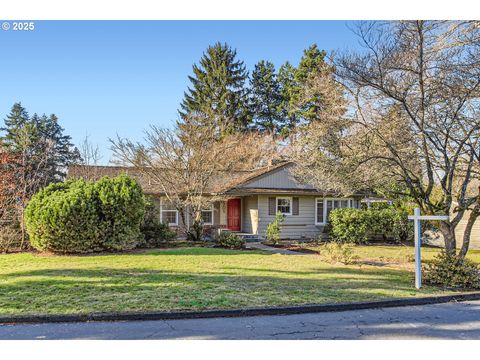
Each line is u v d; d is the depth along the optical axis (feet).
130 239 50.67
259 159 101.40
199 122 64.95
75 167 81.41
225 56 147.23
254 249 57.52
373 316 23.11
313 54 131.95
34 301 23.98
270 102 155.43
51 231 46.93
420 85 32.58
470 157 33.37
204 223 76.48
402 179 37.35
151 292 26.71
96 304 23.31
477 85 31.45
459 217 33.83
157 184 67.62
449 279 31.22
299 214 76.18
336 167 38.91
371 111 43.14
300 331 20.11
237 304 23.76
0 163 56.49
